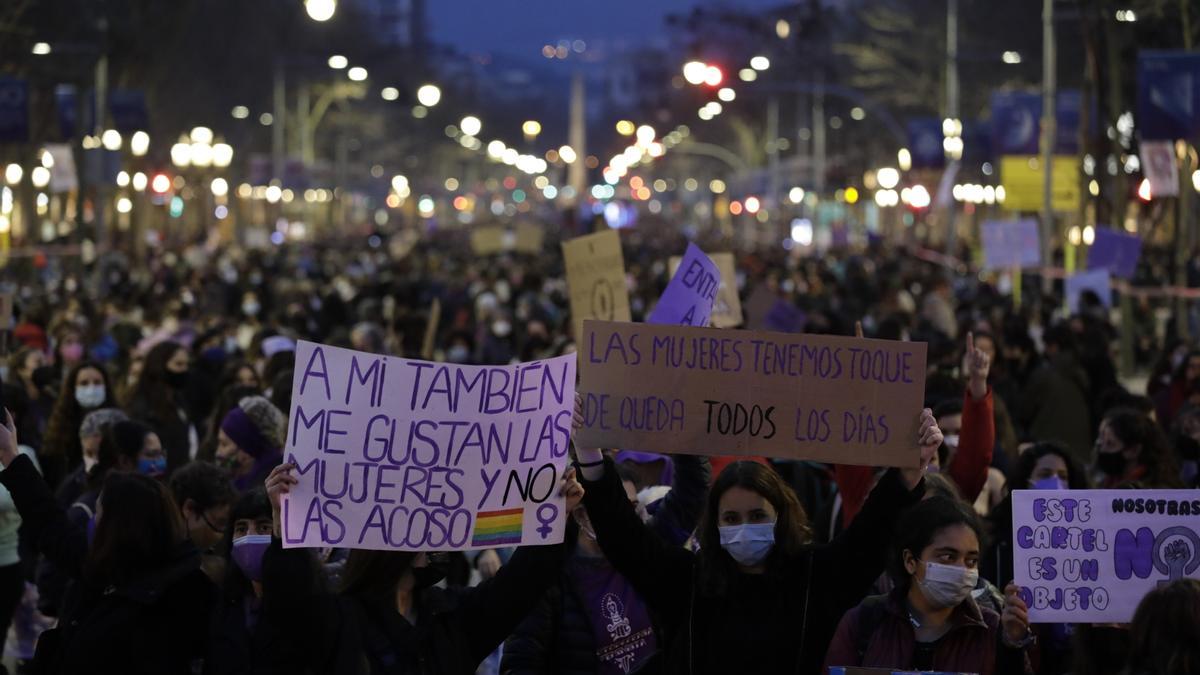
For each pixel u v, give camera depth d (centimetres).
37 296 3309
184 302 2612
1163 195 2958
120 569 742
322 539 681
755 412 742
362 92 9819
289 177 8175
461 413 696
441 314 3247
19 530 1152
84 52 4234
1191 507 779
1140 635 633
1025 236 3130
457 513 694
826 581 714
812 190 8869
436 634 688
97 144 4156
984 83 6144
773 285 3369
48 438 1333
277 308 3192
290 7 9019
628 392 748
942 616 713
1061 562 778
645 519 923
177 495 868
